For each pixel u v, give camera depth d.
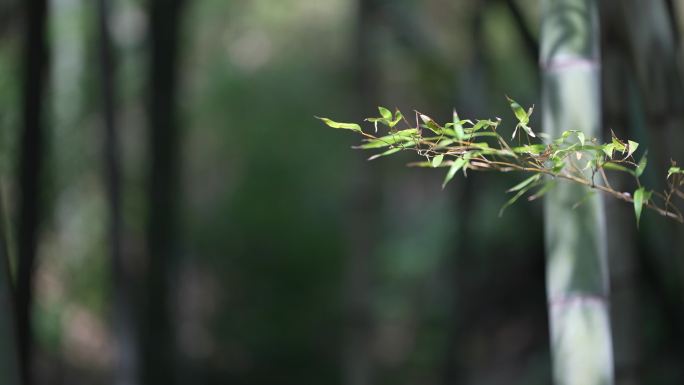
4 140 4.53
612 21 2.72
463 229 5.44
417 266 6.83
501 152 1.45
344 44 8.99
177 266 5.32
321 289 8.18
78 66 5.57
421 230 7.43
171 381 4.84
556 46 2.00
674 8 2.50
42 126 3.54
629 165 2.97
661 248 3.69
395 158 8.01
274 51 9.34
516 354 6.26
